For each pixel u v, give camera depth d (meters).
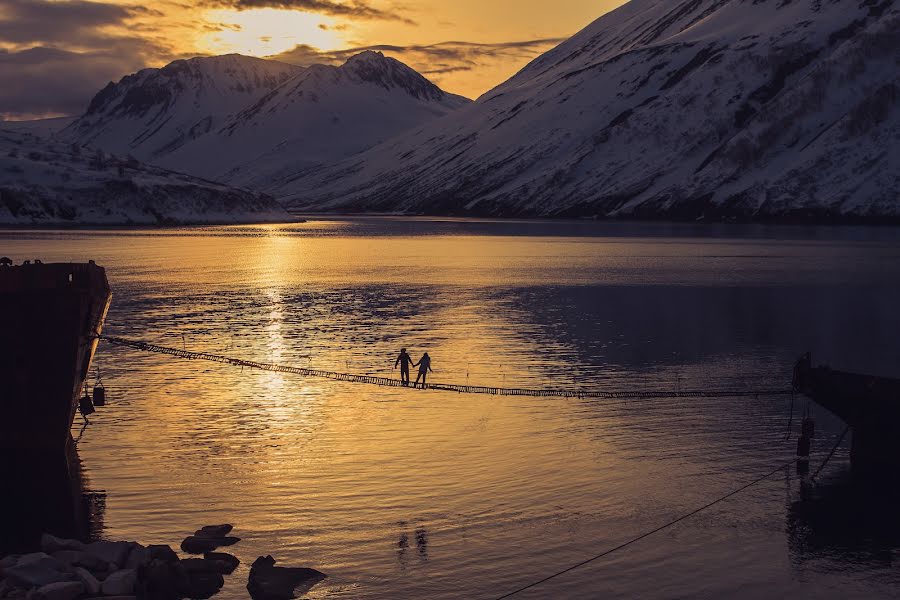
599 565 18.58
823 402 26.19
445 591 17.41
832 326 51.12
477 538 19.69
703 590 17.73
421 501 21.69
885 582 18.14
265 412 29.91
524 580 17.92
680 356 41.09
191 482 22.86
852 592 17.73
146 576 17.09
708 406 31.31
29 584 16.66
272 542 19.34
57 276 25.91
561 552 19.12
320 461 24.55
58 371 26.19
